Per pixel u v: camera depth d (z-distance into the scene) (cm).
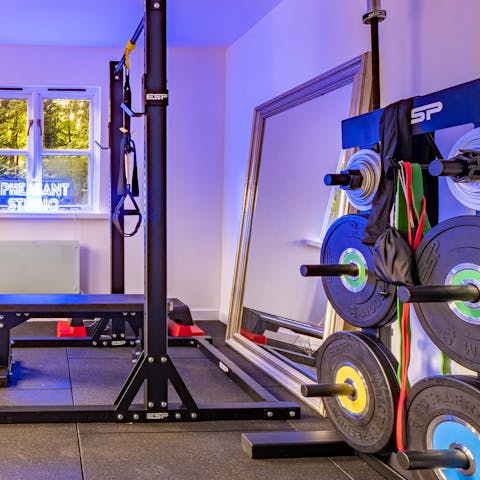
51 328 515
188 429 282
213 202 567
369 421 231
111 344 448
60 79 536
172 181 559
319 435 261
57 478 227
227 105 557
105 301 364
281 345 388
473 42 236
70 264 531
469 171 181
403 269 203
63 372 377
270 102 437
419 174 208
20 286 525
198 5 435
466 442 182
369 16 273
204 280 568
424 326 203
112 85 436
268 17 454
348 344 244
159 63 276
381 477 234
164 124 278
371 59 288
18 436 267
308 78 384
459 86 195
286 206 405
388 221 219
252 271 453
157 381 288
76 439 265
